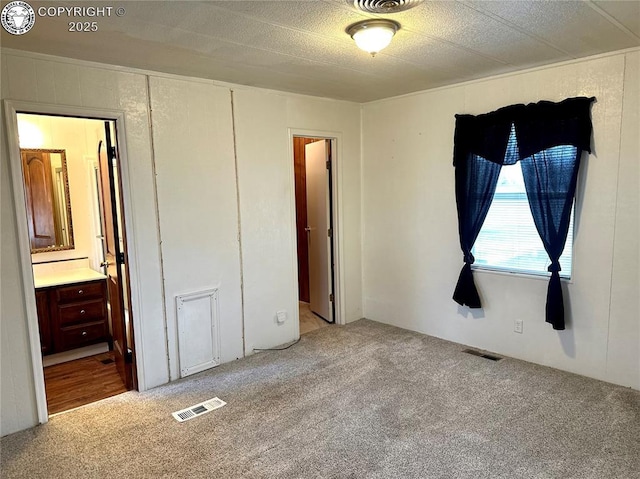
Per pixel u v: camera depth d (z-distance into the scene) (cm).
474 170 376
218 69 319
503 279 372
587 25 244
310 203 512
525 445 245
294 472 226
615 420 268
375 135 462
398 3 206
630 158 297
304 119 422
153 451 248
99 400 315
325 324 481
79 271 447
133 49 267
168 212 334
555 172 325
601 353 322
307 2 204
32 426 278
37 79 270
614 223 308
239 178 375
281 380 338
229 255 373
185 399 311
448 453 239
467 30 249
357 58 299
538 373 338
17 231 267
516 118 343
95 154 448
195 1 200
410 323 452
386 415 281
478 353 383
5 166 261
